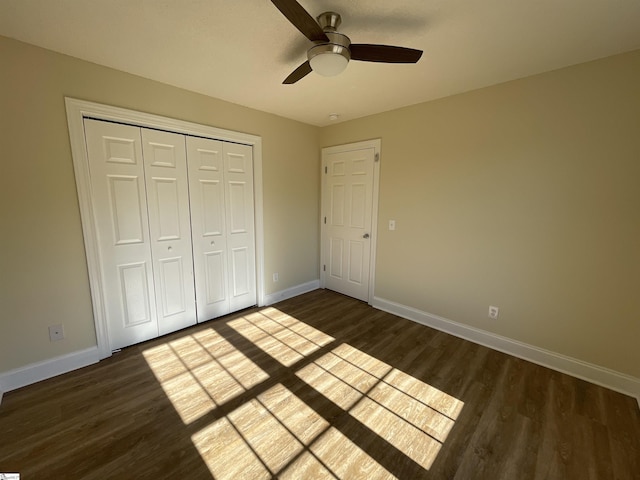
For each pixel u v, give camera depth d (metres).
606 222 1.93
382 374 2.12
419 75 2.16
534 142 2.16
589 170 1.96
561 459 1.43
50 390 1.90
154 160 2.41
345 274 3.75
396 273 3.17
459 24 1.54
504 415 1.72
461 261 2.65
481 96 2.39
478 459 1.43
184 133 2.56
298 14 1.19
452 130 2.58
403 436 1.57
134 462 1.40
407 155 2.93
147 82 2.28
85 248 2.11
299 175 3.62
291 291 3.74
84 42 1.76
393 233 3.14
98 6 1.41
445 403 1.82
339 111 3.10
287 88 2.45
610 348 1.98
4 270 1.83
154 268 2.51
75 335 2.13
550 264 2.18
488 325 2.54
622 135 1.83
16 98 1.77
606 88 1.86
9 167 1.78
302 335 2.71
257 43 1.76
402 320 3.06
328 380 2.04
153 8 1.43
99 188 2.15
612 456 1.45
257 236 3.25
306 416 1.71
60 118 1.92
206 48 1.82
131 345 2.46
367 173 3.32
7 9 1.43
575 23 1.52
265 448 1.49
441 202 2.72
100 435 1.55
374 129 3.19
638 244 1.84
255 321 2.99
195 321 2.86
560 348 2.19
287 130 3.39
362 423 1.66
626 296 1.90
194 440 1.53
